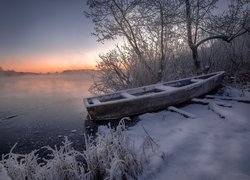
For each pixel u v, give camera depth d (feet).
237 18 30.78
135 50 30.78
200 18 31.94
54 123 24.70
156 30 31.30
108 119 18.95
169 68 32.12
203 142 12.39
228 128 14.25
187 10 31.22
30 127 23.86
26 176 8.75
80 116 27.07
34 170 8.98
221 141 12.30
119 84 30.99
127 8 30.12
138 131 16.10
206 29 32.99
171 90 21.01
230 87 27.66
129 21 31.22
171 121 17.43
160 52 31.91
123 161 9.34
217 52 37.06
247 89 26.25
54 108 34.47
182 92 21.58
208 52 37.47
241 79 30.81
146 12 30.40
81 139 18.39
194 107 20.90
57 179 8.71
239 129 13.88
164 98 20.52
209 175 9.18
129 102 19.02
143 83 30.71
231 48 37.06
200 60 36.94
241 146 11.32
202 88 23.82
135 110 19.51
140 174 9.78
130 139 14.51
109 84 31.14
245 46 36.86
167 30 31.45
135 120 19.21
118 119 19.27
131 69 30.89
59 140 18.97
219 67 36.22
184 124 16.12
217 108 18.28
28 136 20.83
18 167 8.75
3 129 23.86
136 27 31.27
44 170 8.79
